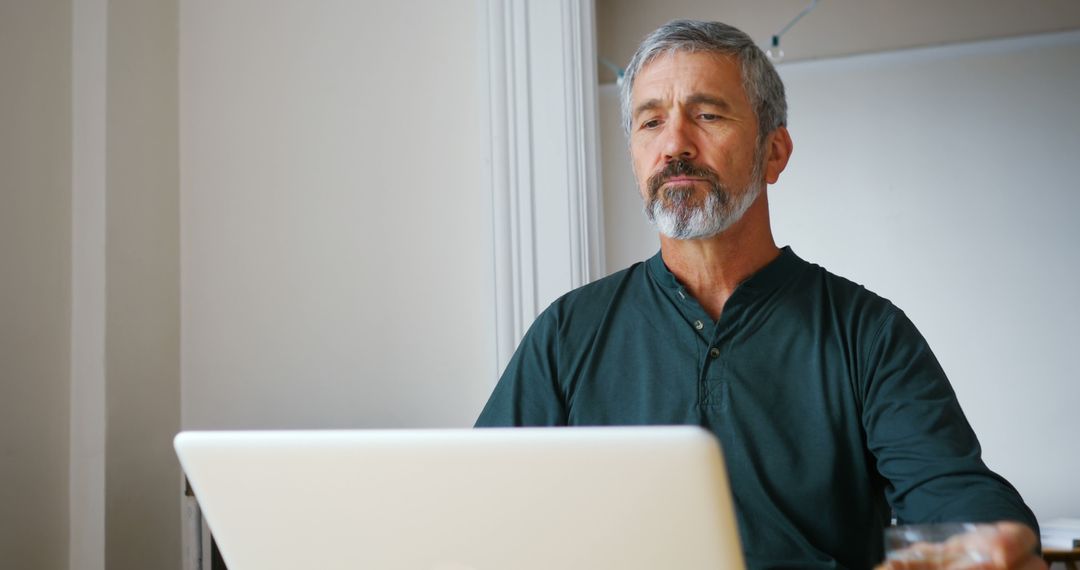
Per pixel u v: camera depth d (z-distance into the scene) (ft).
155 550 7.51
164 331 7.73
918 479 3.82
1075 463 12.78
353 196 7.57
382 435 2.43
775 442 4.25
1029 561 2.60
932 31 13.73
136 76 7.60
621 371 4.62
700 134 4.48
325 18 7.74
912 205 13.58
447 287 7.30
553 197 7.03
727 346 4.47
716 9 14.30
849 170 13.76
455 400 7.22
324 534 2.55
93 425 7.21
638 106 4.65
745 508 4.19
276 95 7.80
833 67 13.89
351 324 7.50
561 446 2.26
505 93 7.14
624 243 14.12
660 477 2.20
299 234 7.67
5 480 6.78
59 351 7.23
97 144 7.32
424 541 2.46
